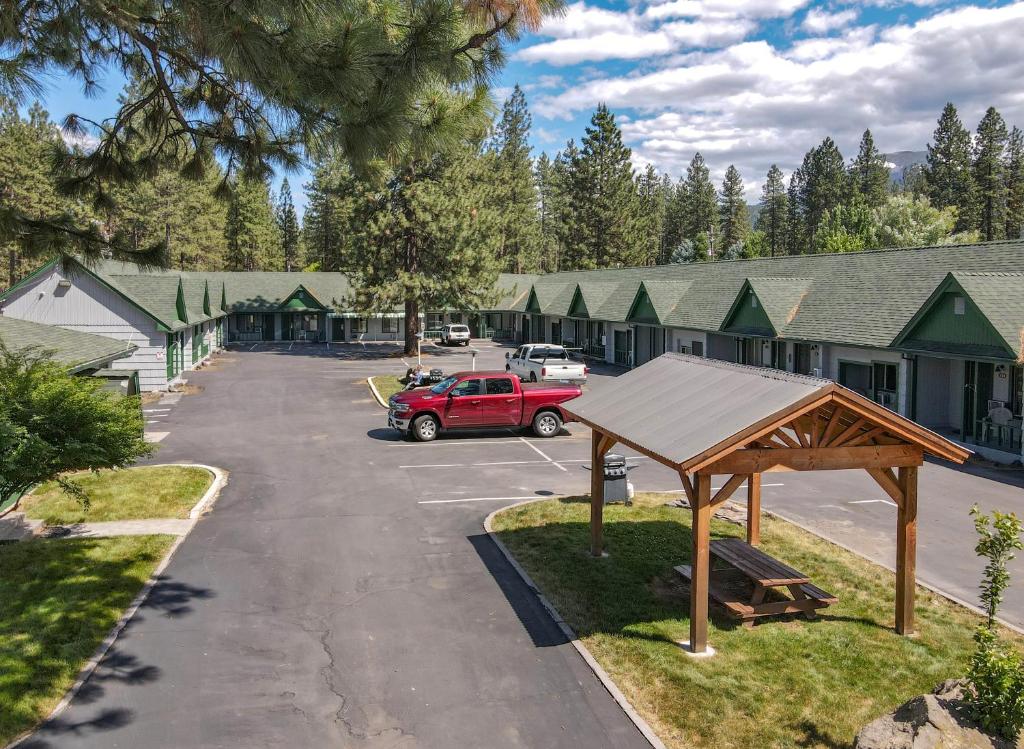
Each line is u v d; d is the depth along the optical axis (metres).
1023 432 19.08
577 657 8.98
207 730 7.46
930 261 26.22
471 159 51.56
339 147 9.20
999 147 80.88
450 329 57.66
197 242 79.62
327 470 18.72
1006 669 6.50
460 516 14.79
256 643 9.34
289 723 7.59
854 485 17.38
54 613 9.93
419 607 10.44
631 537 13.30
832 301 28.23
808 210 96.56
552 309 52.47
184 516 14.58
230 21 7.07
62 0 8.36
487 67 8.87
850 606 10.42
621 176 85.69
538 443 22.23
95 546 12.67
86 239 10.16
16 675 8.28
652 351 40.56
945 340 21.09
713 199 106.31
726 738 7.28
